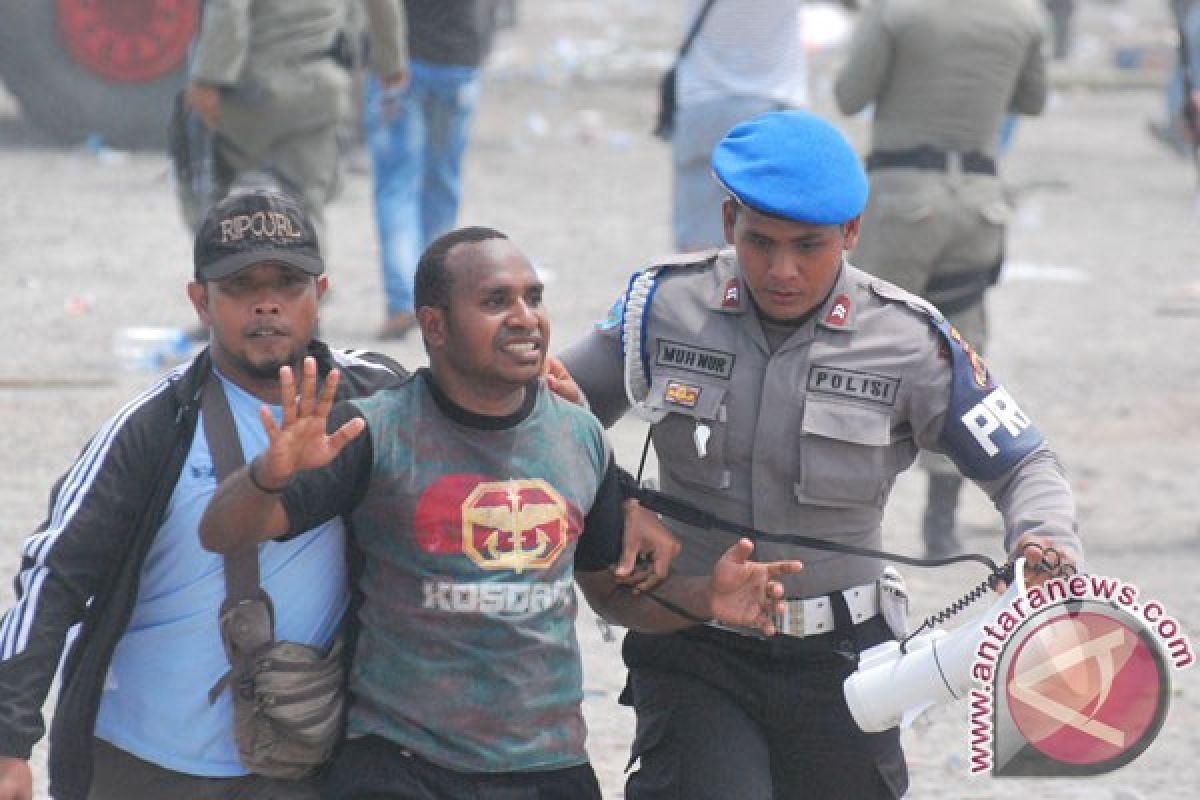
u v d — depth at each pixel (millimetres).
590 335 13859
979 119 26109
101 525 11930
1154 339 41188
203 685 12172
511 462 11906
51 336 36500
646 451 13750
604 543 12633
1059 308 44250
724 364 13203
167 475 12047
